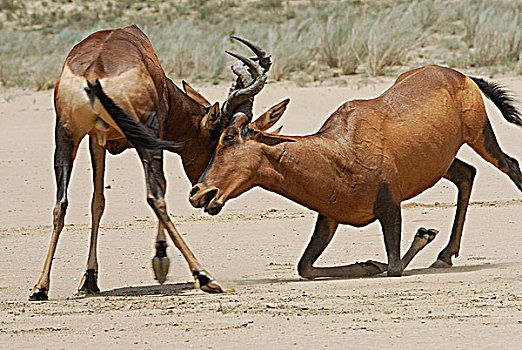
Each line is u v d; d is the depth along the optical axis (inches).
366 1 3873.0
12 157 1482.5
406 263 722.8
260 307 560.1
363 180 671.8
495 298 570.3
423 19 3058.6
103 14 4180.6
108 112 601.6
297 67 2476.6
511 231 882.8
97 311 568.4
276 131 682.2
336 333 486.9
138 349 467.5
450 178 775.7
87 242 889.5
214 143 720.3
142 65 624.1
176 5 4338.1
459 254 788.0
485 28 2506.2
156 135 619.2
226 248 844.6
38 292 618.8
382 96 717.3
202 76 2458.2
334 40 2522.1
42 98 2224.4
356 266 707.4
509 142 1470.2
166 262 702.5
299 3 4156.0
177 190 1198.3
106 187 1223.5
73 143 618.8
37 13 4281.5
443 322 507.2
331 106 1894.7
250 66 667.4
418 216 985.5
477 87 764.0
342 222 688.4
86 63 612.4
